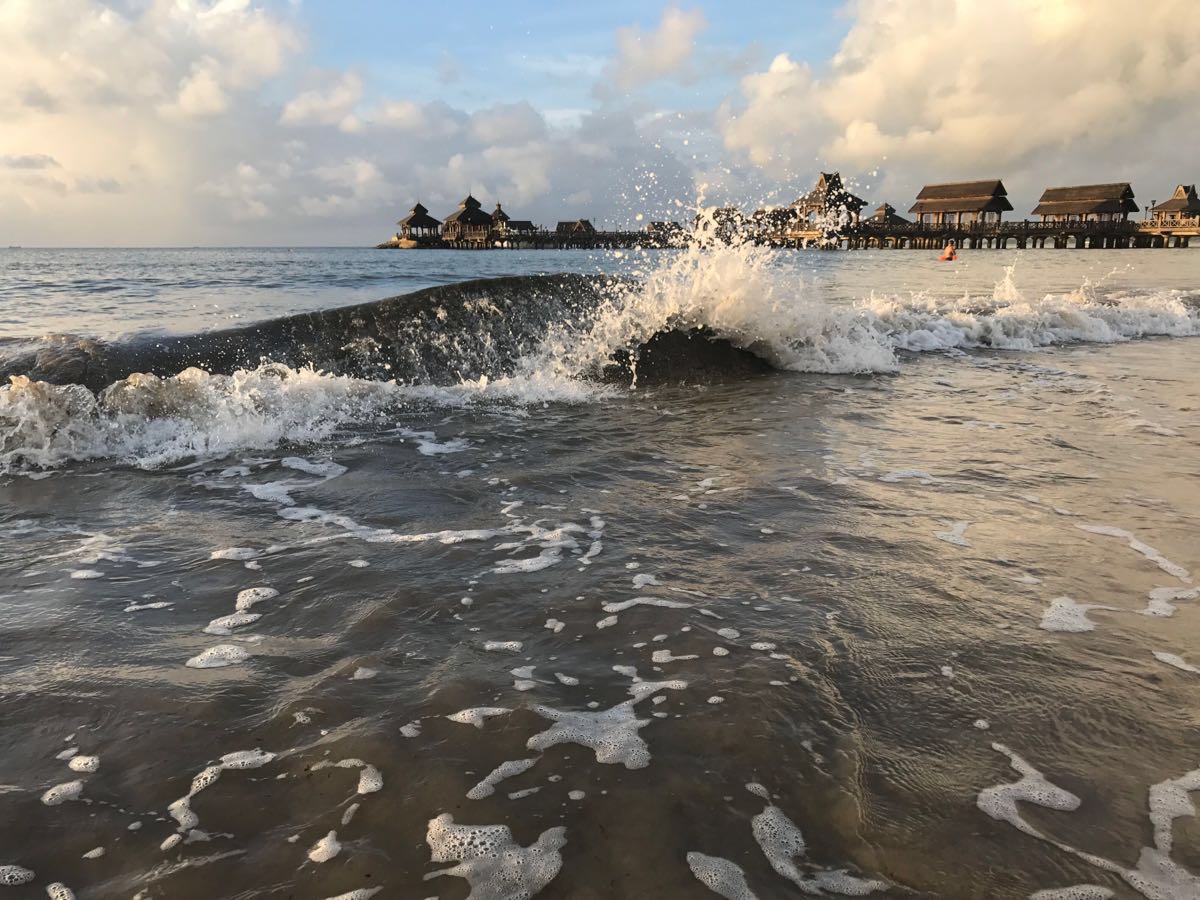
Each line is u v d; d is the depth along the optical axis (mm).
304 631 2447
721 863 1512
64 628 2467
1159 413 5566
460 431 5082
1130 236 57750
